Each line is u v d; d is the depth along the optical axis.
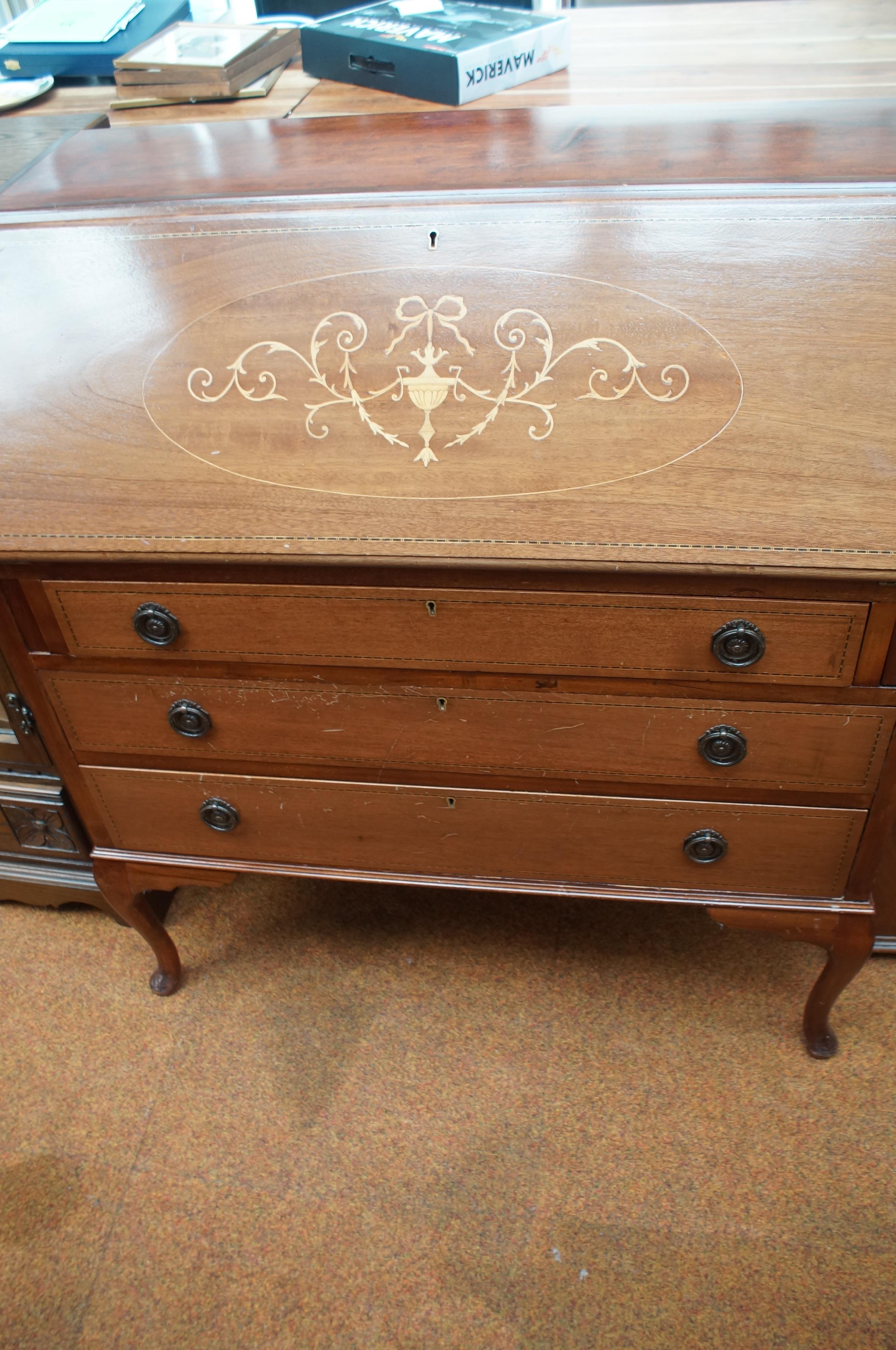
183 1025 1.83
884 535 1.11
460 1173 1.58
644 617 1.22
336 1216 1.54
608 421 1.17
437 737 1.41
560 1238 1.50
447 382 1.19
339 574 1.25
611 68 1.76
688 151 1.28
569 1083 1.70
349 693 1.38
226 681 1.39
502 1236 1.50
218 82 1.71
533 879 1.56
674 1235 1.49
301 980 1.91
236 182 1.33
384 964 1.93
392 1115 1.67
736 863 1.47
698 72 1.69
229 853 1.63
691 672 1.26
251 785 1.52
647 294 1.15
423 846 1.56
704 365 1.15
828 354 1.13
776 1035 1.76
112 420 1.26
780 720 1.29
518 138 1.40
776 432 1.14
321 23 1.78
